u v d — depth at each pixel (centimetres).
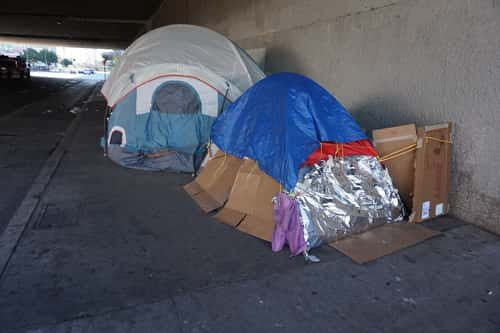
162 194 446
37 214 373
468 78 355
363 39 490
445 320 233
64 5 2120
